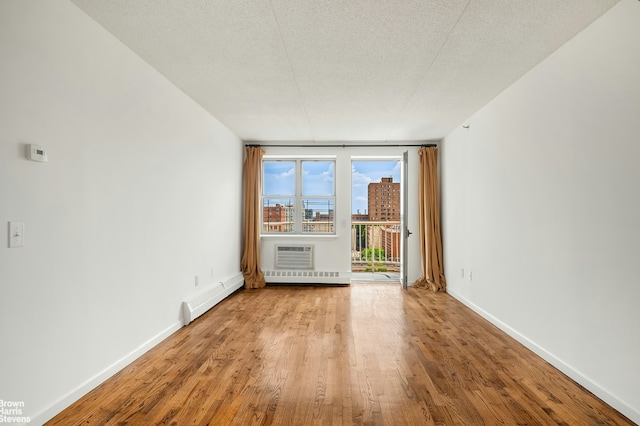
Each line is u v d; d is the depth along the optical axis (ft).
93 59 7.58
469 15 7.33
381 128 16.55
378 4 7.00
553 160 8.85
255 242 18.90
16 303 5.79
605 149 7.11
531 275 9.84
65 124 6.82
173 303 11.27
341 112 14.07
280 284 19.33
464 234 15.15
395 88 11.47
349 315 13.26
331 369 8.48
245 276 18.63
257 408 6.72
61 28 6.70
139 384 7.70
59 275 6.67
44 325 6.32
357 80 10.84
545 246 9.18
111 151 8.20
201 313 12.98
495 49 8.77
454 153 16.57
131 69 8.98
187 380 7.88
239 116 14.69
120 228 8.54
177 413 6.54
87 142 7.41
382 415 6.50
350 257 19.40
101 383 7.72
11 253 5.71
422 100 12.57
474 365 8.77
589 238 7.57
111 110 8.19
